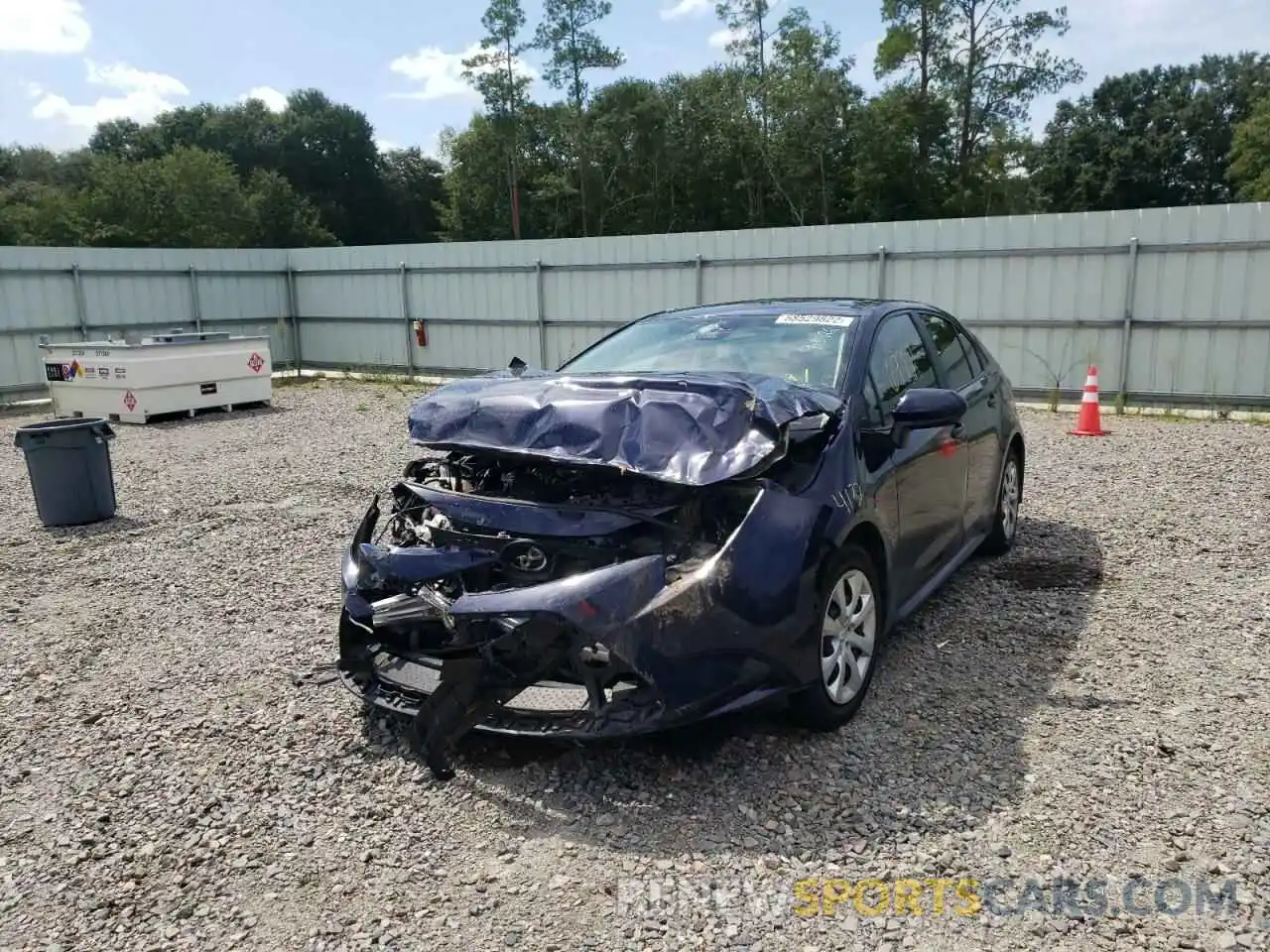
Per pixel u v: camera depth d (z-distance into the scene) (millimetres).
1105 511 7078
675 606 3143
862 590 3828
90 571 6328
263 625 5152
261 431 12453
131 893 2852
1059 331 12750
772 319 4734
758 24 43875
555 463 3611
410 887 2846
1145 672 4199
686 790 3312
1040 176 60031
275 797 3369
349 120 72750
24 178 75562
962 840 2980
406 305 18625
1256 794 3197
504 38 45531
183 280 18500
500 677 3176
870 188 42656
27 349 16578
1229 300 11719
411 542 3814
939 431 4633
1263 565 5676
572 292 16531
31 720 4062
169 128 73750
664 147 47281
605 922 2650
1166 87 59750
